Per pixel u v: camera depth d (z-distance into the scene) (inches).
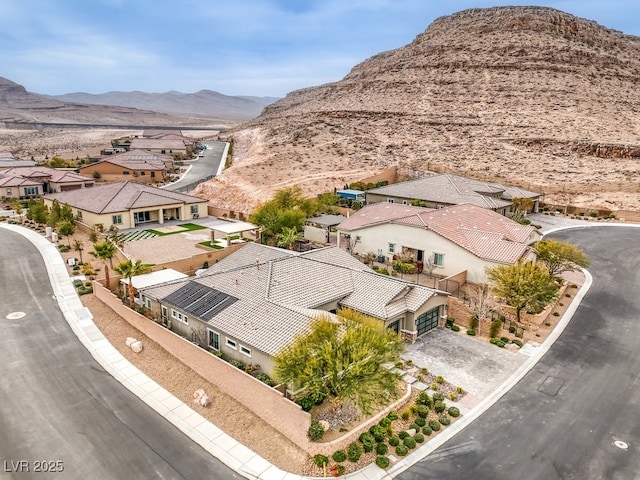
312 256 1441.9
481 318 1267.2
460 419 911.0
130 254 1861.5
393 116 4439.0
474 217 1839.3
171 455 816.3
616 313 1416.1
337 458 789.9
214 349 1091.3
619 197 2876.5
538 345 1210.6
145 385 1024.2
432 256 1648.6
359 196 2714.1
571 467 791.1
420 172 3257.9
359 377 813.9
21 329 1237.1
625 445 845.8
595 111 4190.5
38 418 897.5
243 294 1165.1
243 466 794.8
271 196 2819.9
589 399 983.6
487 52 5044.3
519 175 3257.9
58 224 2057.1
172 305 1180.5
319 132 4212.6
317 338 861.2
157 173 3577.8
